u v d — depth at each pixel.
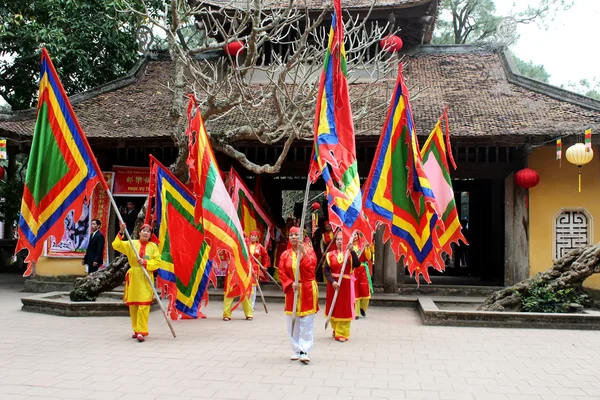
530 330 9.27
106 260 14.28
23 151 14.62
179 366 6.45
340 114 7.14
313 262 7.01
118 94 16.45
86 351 7.22
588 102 13.61
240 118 14.38
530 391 5.60
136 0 17.70
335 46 7.05
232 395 5.32
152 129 13.79
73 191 7.66
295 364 6.63
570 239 13.47
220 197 8.80
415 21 16.78
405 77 16.27
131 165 15.01
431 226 8.08
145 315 7.95
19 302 12.29
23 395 5.25
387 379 6.00
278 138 11.38
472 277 18.69
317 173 6.91
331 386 5.69
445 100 14.65
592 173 13.44
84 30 17.80
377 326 9.75
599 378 6.13
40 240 7.46
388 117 8.16
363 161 14.13
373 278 13.97
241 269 8.95
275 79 16.45
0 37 16.62
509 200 13.67
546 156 13.65
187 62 11.16
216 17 16.61
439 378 6.07
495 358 7.11
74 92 19.69
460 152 13.96
